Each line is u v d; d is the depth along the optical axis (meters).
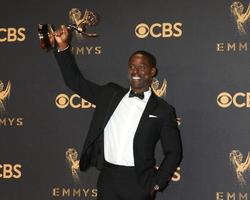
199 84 3.13
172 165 2.73
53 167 3.27
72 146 3.25
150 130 2.74
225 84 3.11
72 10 3.26
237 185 3.08
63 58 2.77
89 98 2.91
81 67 3.25
